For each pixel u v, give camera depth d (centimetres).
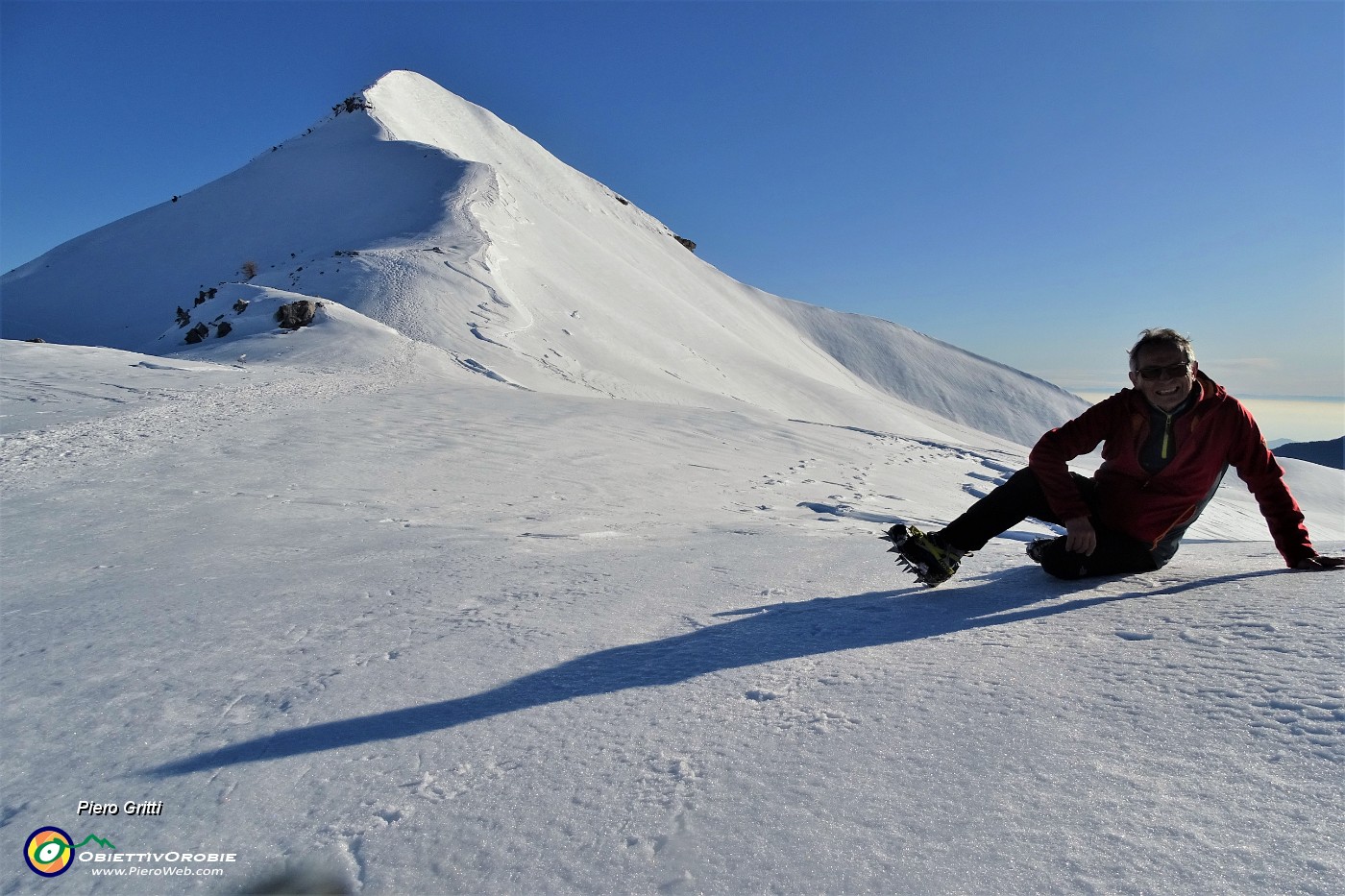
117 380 1648
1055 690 142
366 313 3759
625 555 402
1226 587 204
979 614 210
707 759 134
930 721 136
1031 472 236
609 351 4256
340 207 7269
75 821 138
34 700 207
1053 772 112
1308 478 4678
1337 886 78
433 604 291
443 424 1313
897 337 13138
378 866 114
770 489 995
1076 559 241
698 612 252
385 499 732
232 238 7425
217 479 805
